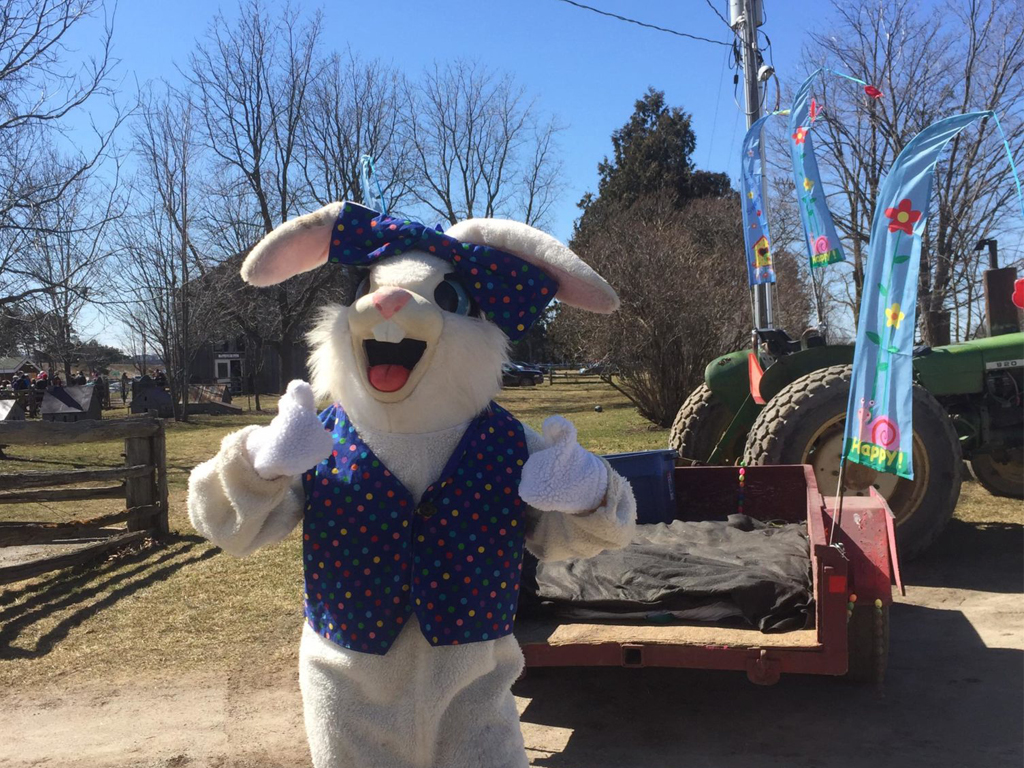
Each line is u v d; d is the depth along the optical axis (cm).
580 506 182
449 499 190
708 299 1527
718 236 2866
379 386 189
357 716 190
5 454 1642
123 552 714
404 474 194
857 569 392
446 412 196
